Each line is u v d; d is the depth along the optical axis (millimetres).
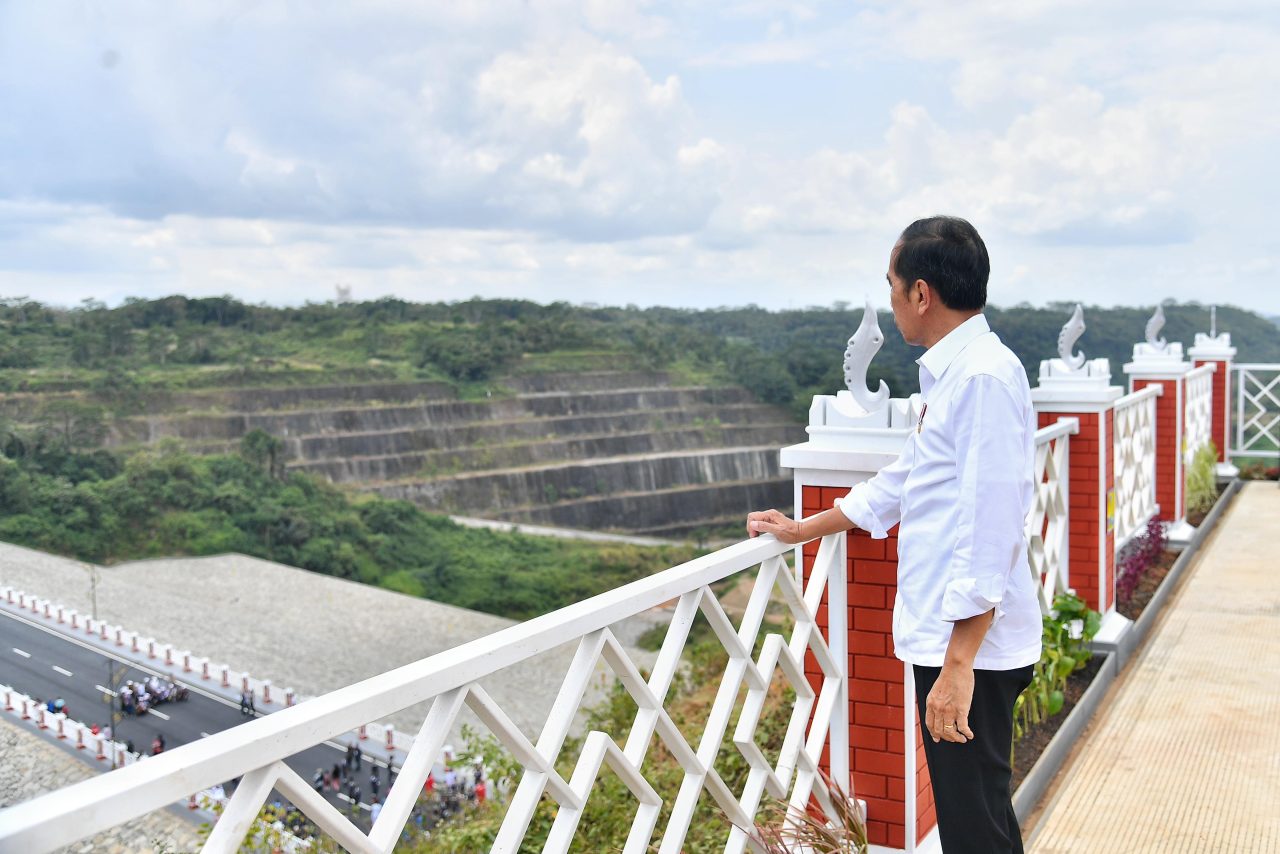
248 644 54375
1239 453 9859
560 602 72062
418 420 96812
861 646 2518
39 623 53219
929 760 1935
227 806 1052
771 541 2166
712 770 2037
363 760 25016
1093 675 4285
